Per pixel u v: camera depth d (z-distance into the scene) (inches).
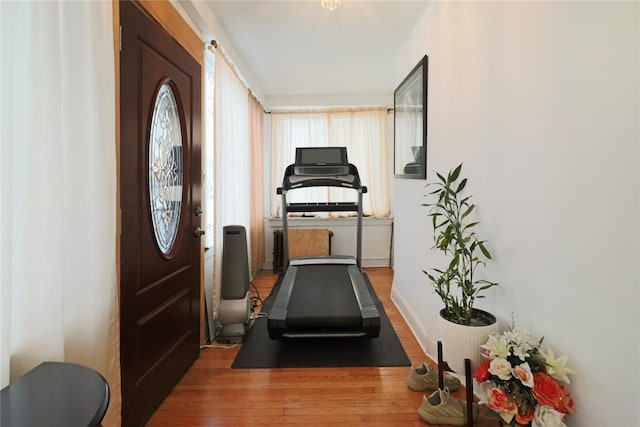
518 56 56.9
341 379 85.0
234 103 130.9
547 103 49.9
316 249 196.4
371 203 200.4
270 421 69.4
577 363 44.9
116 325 55.4
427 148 102.8
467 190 76.0
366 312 100.4
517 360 49.5
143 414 67.1
